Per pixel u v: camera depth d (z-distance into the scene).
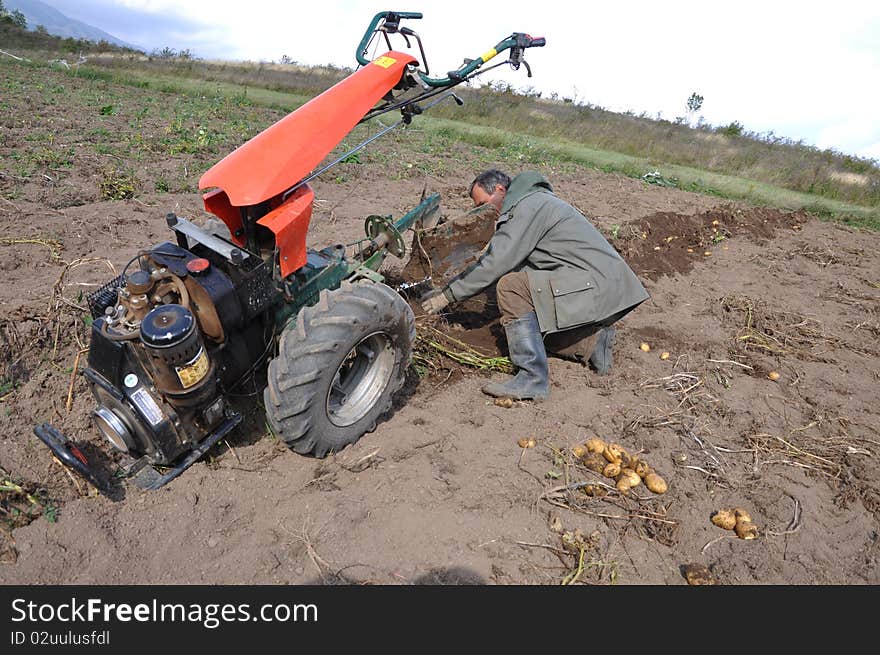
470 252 5.09
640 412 3.86
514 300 3.87
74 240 5.59
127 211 6.63
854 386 4.50
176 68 25.44
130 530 2.67
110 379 2.64
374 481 3.03
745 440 3.68
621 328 5.20
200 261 2.71
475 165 11.77
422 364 4.12
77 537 2.60
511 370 4.20
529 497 3.00
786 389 4.39
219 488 2.92
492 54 3.68
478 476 3.12
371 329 2.95
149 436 2.69
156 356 2.43
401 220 4.53
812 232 9.59
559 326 3.77
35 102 12.80
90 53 30.08
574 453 3.34
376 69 3.29
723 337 5.19
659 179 12.51
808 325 5.62
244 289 2.82
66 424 3.25
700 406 3.99
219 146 10.67
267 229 3.00
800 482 3.32
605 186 11.38
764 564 2.74
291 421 2.78
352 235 6.64
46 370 3.58
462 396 3.86
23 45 30.03
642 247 7.20
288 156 2.81
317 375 2.72
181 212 6.85
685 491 3.19
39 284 4.53
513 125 18.14
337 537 2.69
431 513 2.85
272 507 2.85
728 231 8.69
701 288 6.46
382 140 13.31
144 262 2.84
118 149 9.33
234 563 2.55
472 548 2.68
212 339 2.81
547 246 3.78
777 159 17.03
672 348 4.91
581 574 2.60
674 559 2.75
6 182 6.96
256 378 3.45
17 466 2.92
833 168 16.47
